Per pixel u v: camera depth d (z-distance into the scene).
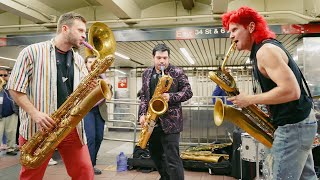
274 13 5.85
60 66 2.14
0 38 6.46
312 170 1.83
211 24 6.61
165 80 2.73
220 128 5.80
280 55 1.55
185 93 2.80
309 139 1.64
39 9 6.41
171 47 8.13
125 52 8.76
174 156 2.71
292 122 1.62
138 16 6.89
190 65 12.23
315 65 5.77
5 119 5.62
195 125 5.94
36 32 7.27
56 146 2.05
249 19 1.73
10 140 5.65
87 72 2.34
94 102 2.05
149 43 7.38
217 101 2.11
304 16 5.57
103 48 2.71
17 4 5.81
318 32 5.50
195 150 4.70
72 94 2.10
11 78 1.97
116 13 6.17
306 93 1.69
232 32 1.81
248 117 2.05
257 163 3.31
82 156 2.17
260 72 1.65
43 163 2.08
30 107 1.96
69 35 2.10
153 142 2.90
